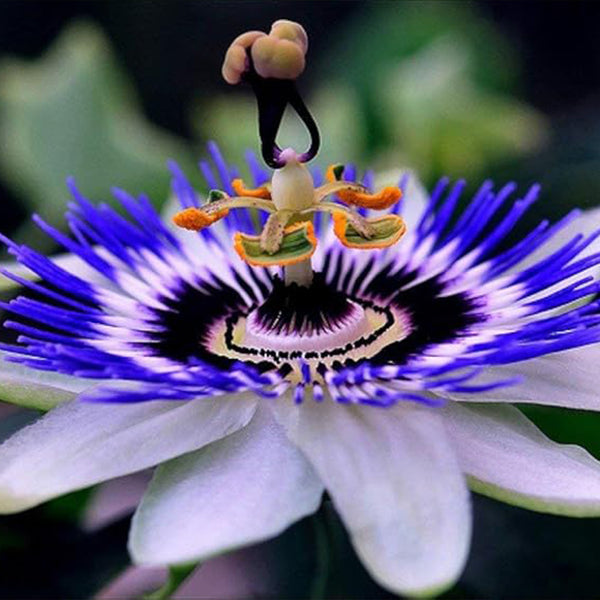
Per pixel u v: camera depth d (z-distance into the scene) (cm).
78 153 39
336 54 49
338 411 29
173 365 30
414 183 34
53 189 38
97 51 39
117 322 31
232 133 40
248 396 29
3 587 31
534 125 41
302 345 31
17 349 29
